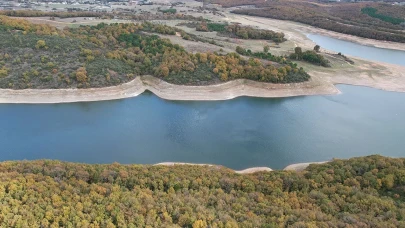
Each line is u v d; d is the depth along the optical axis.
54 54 110.19
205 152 77.00
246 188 51.31
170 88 105.81
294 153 78.06
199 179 52.16
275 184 52.81
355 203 46.66
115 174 52.84
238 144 80.81
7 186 44.88
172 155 75.50
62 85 98.88
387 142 84.75
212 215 41.22
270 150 78.75
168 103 100.94
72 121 87.62
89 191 46.62
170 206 42.81
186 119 92.06
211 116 94.50
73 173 52.56
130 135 82.75
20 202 41.88
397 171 54.31
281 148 79.81
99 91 100.62
